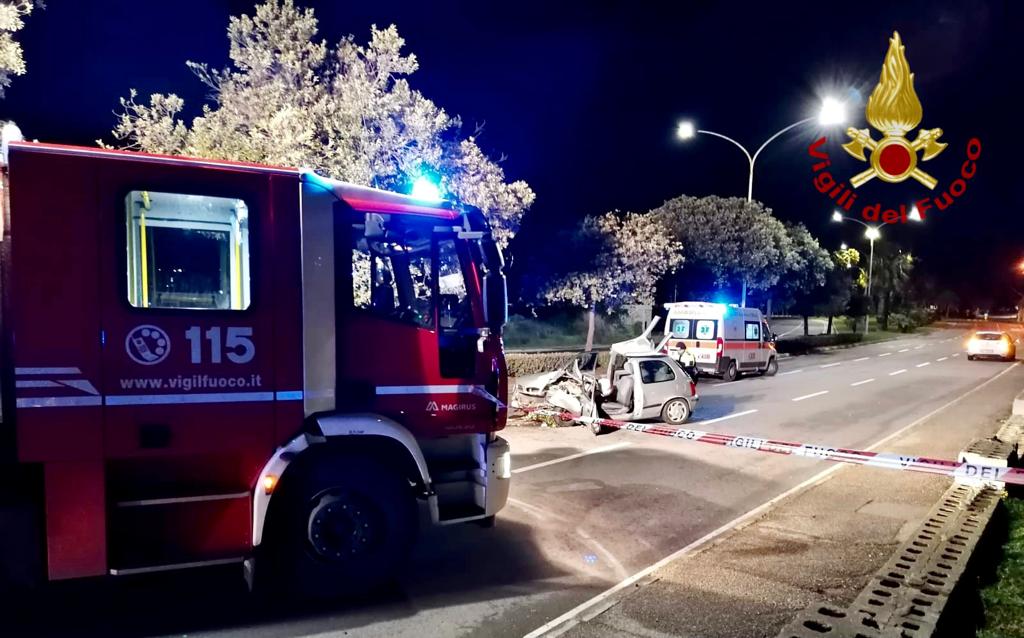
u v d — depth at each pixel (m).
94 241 4.37
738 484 8.70
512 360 19.08
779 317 63.09
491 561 5.91
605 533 6.72
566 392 12.40
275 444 4.79
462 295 5.44
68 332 4.30
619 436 11.71
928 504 7.66
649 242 23.50
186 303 4.71
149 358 4.48
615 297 23.52
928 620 4.22
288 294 4.82
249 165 4.76
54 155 4.31
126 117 11.78
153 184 4.51
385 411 5.15
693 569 5.72
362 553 5.07
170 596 5.05
